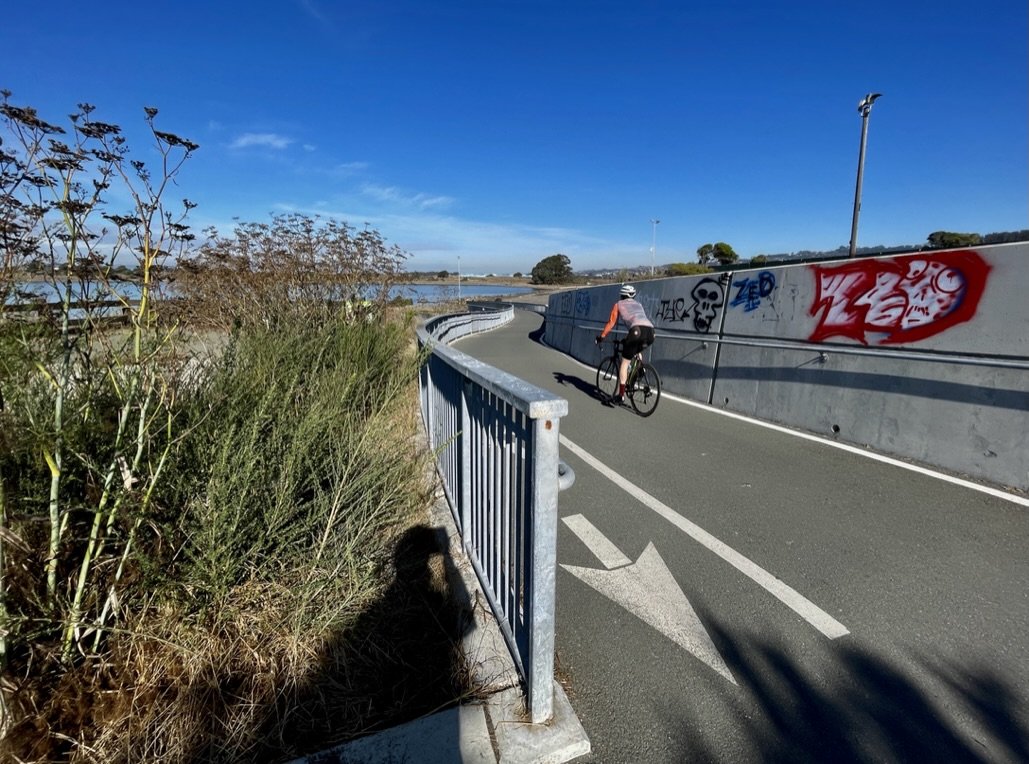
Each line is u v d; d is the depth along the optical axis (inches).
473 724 79.4
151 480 85.7
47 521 77.5
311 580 97.2
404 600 107.3
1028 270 163.8
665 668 95.0
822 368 236.4
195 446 100.5
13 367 75.3
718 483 181.0
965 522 147.9
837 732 81.1
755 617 109.0
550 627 78.8
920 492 168.6
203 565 88.5
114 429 87.8
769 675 93.0
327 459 125.3
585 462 205.6
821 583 120.6
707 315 314.0
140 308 84.4
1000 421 171.8
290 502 106.1
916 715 84.0
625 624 107.4
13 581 75.3
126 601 86.5
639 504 165.2
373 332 301.4
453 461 142.5
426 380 212.2
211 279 222.5
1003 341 171.2
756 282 276.7
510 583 93.9
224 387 122.6
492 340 826.2
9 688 68.5
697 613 110.7
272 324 281.1
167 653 83.9
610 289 500.1
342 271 329.1
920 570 125.0
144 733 73.6
